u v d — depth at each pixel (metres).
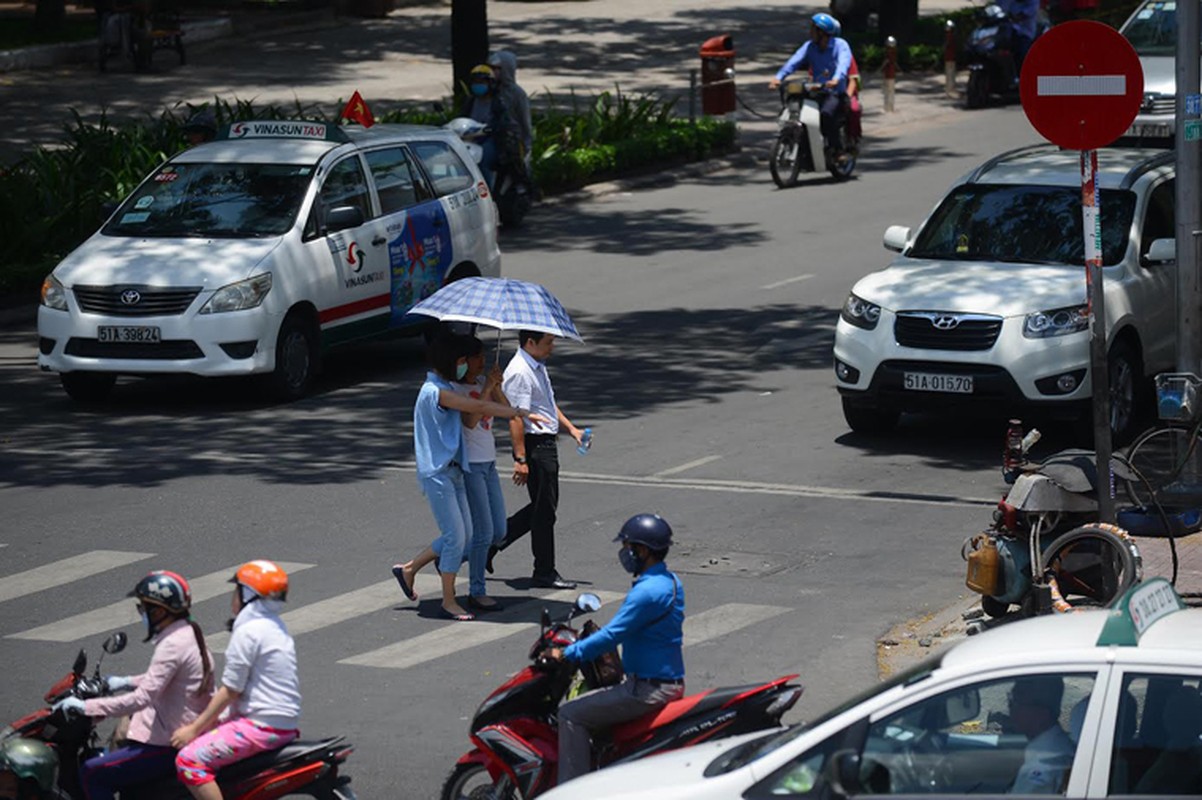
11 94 114.25
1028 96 31.78
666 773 20.53
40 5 135.50
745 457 49.47
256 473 48.19
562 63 136.38
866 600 37.09
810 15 166.38
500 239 84.00
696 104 117.69
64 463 49.59
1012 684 18.72
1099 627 19.59
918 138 109.56
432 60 135.25
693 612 36.41
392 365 63.34
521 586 38.81
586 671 25.95
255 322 55.50
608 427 53.12
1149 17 84.81
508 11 168.38
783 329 65.94
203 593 37.81
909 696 19.03
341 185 59.81
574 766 24.86
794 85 95.25
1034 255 50.78
